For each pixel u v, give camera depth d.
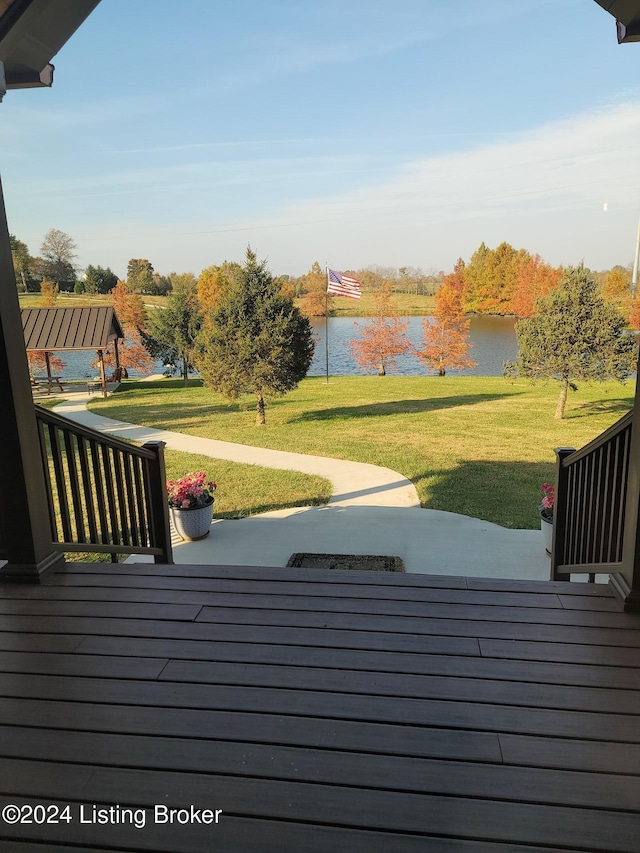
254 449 10.76
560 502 3.21
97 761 1.40
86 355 38.72
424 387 21.05
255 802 1.26
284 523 5.88
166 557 3.64
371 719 1.53
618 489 2.35
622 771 1.34
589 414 14.62
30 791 1.31
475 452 10.25
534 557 4.81
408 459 9.61
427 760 1.38
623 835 1.17
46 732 1.50
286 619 2.07
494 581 2.37
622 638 1.92
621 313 13.55
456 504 6.75
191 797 1.28
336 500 6.92
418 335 33.94
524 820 1.21
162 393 21.17
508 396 18.17
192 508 5.25
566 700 1.60
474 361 27.97
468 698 1.61
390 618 2.07
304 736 1.47
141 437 12.51
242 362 13.26
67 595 2.28
